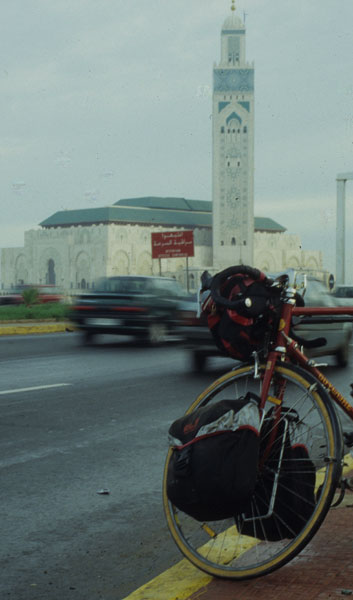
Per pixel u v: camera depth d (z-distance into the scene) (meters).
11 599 3.30
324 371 12.07
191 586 3.11
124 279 17.80
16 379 10.94
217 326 3.15
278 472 2.98
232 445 2.84
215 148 187.88
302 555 3.31
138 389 9.95
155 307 17.50
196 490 2.86
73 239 194.12
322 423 2.88
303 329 11.19
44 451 6.18
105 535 4.21
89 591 3.40
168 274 190.75
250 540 3.45
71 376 11.37
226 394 3.19
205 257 194.12
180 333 12.21
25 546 4.02
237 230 187.38
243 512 2.92
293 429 2.99
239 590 2.97
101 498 4.91
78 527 4.34
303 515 2.94
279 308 3.08
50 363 13.29
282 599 2.85
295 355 3.10
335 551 3.34
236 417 2.86
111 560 3.82
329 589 2.92
